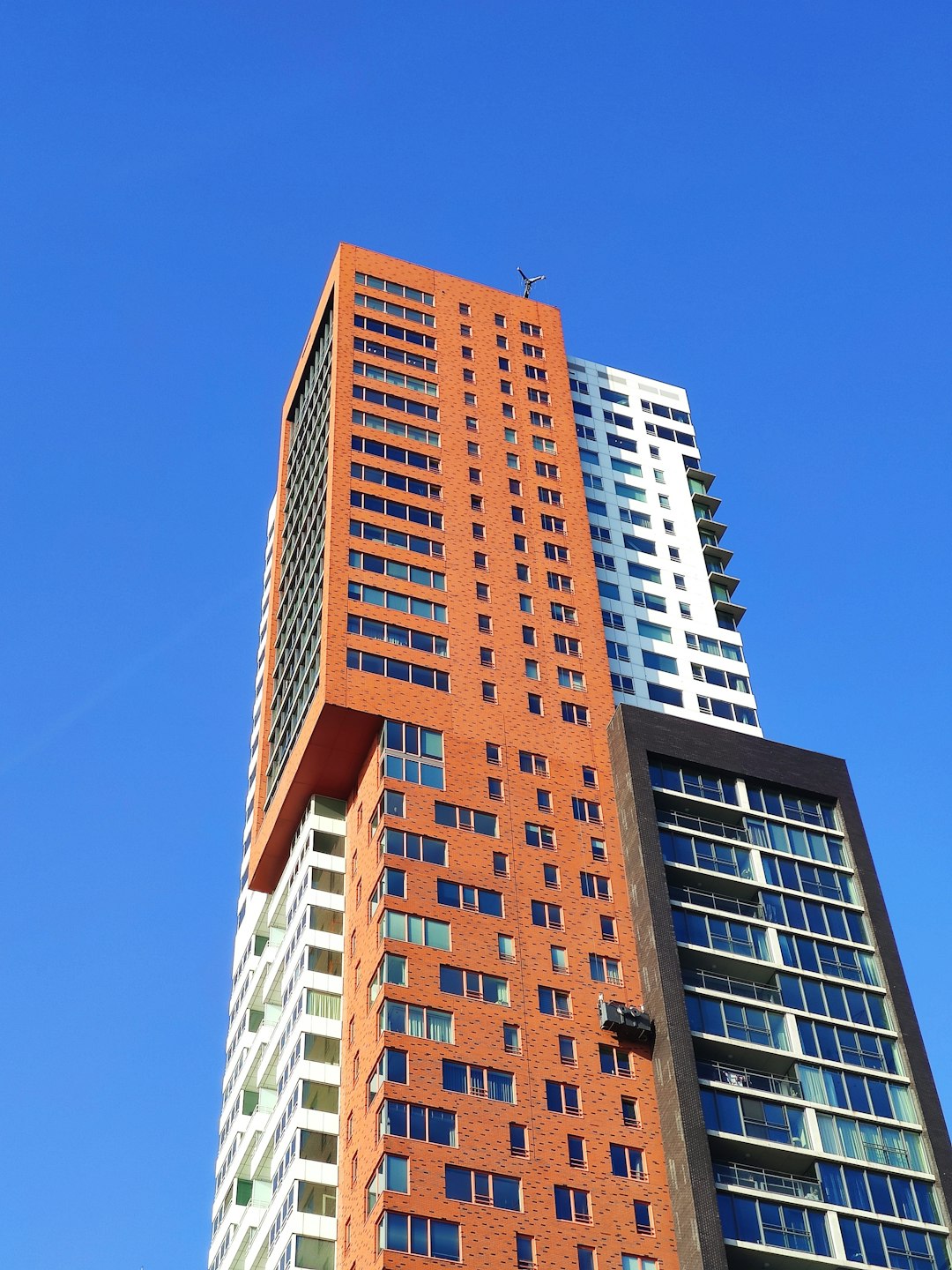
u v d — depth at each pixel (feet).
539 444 368.27
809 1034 278.05
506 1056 255.70
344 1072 265.95
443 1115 244.42
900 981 291.79
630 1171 249.75
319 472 359.46
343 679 300.40
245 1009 343.46
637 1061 264.31
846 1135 265.95
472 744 299.58
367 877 281.33
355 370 360.28
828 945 294.46
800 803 320.29
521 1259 232.94
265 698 374.63
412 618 316.19
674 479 397.19
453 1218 233.14
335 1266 245.65
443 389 367.04
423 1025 254.68
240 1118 317.01
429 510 338.95
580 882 287.07
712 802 308.40
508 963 268.41
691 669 350.23
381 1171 235.61
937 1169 264.93
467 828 285.64
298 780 310.04
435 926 268.62
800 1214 252.21
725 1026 272.51
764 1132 259.80
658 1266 239.91
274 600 397.39
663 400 417.49
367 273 383.65
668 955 274.98
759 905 296.30
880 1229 255.29
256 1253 273.75
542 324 397.39
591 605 339.98
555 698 317.22
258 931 347.97
